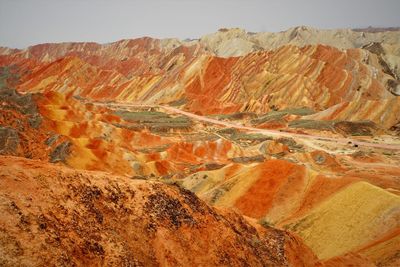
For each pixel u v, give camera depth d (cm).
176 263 2600
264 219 4944
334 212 4538
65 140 6569
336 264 3528
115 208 2639
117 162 6844
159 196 2897
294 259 3338
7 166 2398
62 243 2175
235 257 2912
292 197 5162
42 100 9300
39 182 2408
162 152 8512
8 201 2173
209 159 8875
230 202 5300
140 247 2541
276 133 11700
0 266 1883
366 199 4431
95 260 2248
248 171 5675
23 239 2056
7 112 6925
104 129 8944
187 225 2859
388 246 3703
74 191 2517
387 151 9400
